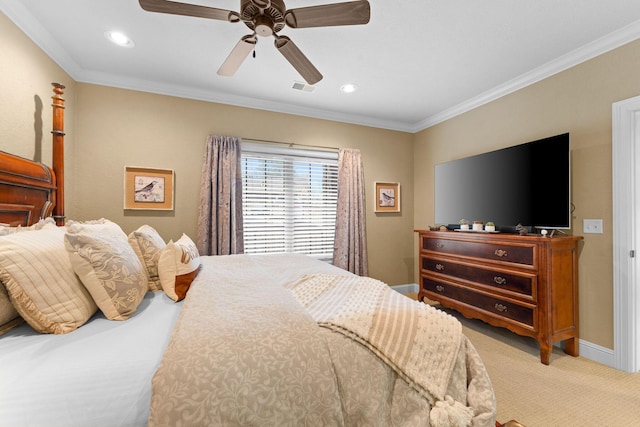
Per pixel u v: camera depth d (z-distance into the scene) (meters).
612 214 2.03
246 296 1.20
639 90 1.90
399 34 2.00
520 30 1.95
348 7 1.34
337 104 3.29
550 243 2.02
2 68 1.65
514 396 1.71
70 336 0.96
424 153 3.90
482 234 2.49
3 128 1.66
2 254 0.94
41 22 1.87
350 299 1.20
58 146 1.93
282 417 0.74
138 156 2.70
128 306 1.15
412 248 4.07
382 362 0.92
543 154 2.32
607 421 1.50
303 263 2.14
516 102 2.70
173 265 1.46
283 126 3.32
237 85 2.80
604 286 2.08
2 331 0.97
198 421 0.67
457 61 2.35
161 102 2.78
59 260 1.08
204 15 1.43
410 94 3.01
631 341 1.95
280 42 1.60
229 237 2.95
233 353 0.78
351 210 3.56
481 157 2.87
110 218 2.61
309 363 0.82
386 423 0.88
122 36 2.03
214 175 2.89
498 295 2.37
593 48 2.10
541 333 2.06
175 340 0.82
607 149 2.06
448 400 0.93
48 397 0.69
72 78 2.44
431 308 1.12
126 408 0.71
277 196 3.40
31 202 1.69
